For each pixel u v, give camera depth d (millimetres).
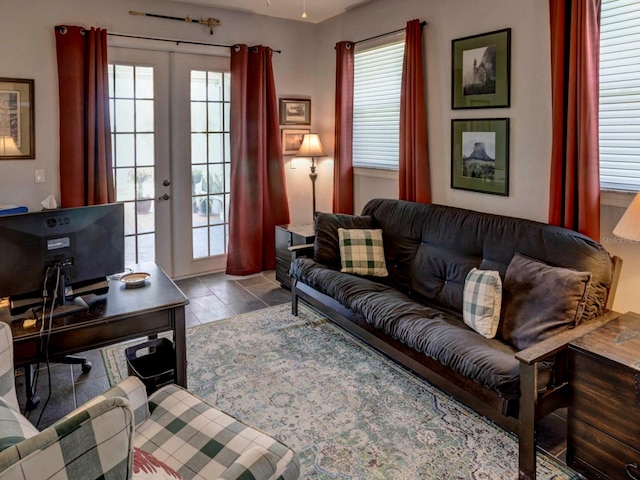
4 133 3613
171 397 1695
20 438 958
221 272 5008
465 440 2221
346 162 4641
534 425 1893
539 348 1920
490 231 2902
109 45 4035
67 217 1956
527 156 3074
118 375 2842
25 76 3641
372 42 4305
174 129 4488
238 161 4688
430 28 3674
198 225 4805
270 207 5016
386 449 2158
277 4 4383
